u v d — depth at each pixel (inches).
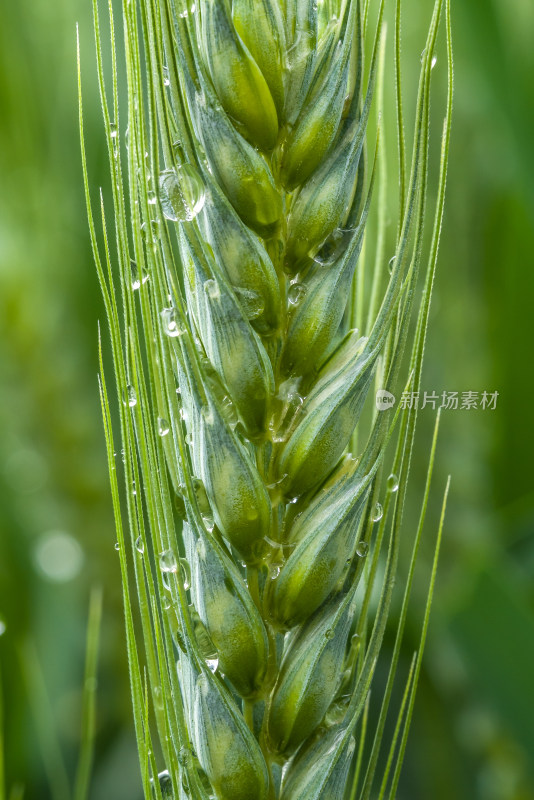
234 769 6.2
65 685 9.3
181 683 6.3
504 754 8.7
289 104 6.3
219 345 6.2
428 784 8.7
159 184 6.1
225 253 6.2
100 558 9.4
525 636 8.1
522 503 9.4
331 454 6.3
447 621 8.3
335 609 6.3
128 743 9.2
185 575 6.3
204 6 6.2
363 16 6.4
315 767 6.2
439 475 9.3
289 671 6.3
